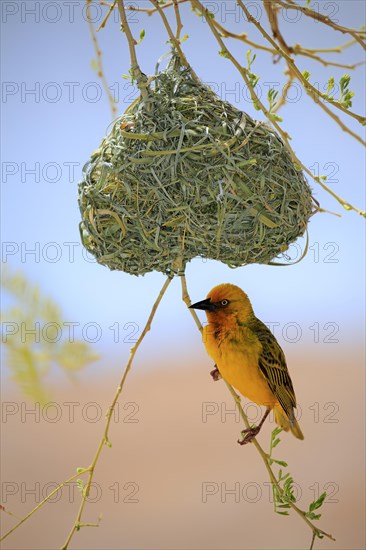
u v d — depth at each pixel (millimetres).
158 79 7266
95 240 7422
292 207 7473
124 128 7168
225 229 7082
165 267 7383
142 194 7035
